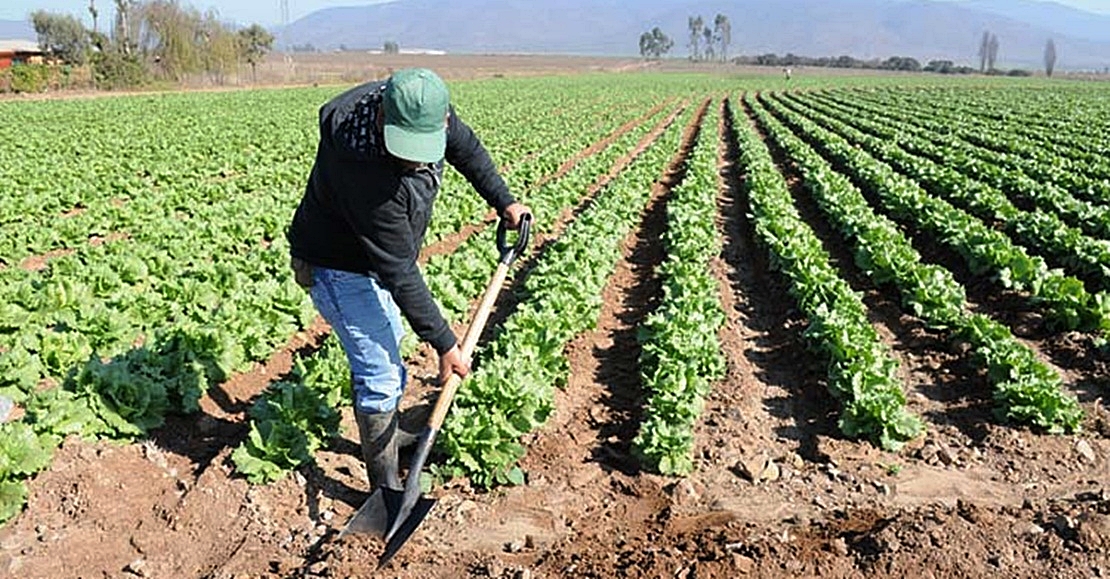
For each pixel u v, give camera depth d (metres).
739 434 7.43
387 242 5.07
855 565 5.35
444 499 6.26
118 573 5.56
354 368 5.84
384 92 4.76
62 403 6.60
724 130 36.22
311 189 5.37
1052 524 5.65
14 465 6.02
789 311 10.49
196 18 77.12
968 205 17.44
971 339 8.96
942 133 34.88
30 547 5.66
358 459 6.83
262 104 47.22
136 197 17.70
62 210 17.22
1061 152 27.41
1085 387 8.54
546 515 6.17
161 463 6.62
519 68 145.62
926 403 8.11
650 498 6.45
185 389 7.23
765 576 5.25
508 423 6.84
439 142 4.74
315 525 6.01
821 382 8.41
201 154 25.08
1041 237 13.42
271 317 9.16
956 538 5.44
